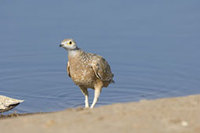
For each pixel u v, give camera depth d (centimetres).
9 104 1384
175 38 2222
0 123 959
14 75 1862
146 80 1783
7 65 1967
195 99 1061
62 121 922
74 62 1330
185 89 1677
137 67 1931
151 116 923
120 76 1842
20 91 1680
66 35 2277
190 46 2122
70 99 1588
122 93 1653
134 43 2184
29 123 929
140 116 927
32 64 1980
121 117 927
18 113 1386
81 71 1334
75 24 2414
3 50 2127
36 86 1739
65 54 2094
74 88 1716
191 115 923
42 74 1881
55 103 1541
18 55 2075
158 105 1010
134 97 1605
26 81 1792
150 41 2197
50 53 2111
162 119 904
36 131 869
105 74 1370
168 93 1639
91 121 909
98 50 2122
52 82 1784
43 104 1527
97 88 1378
